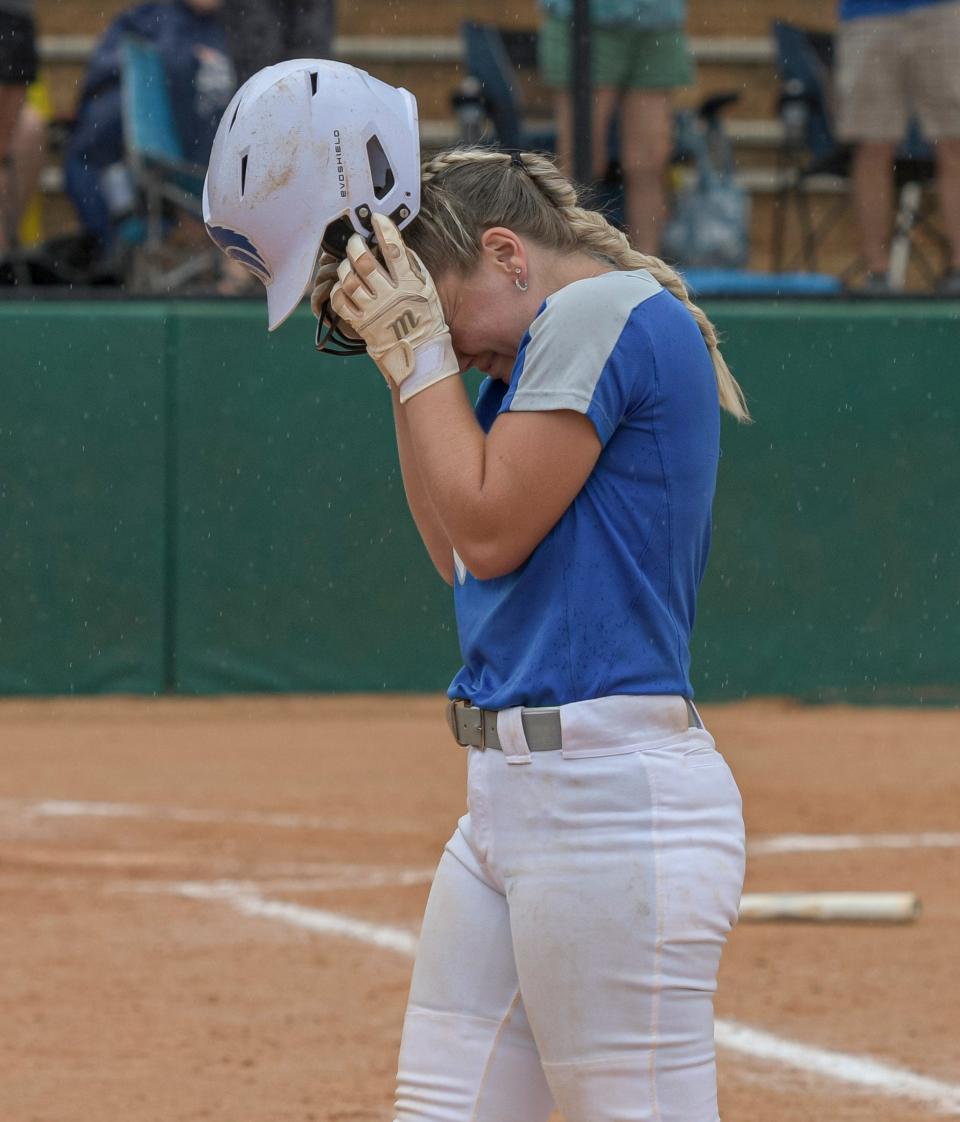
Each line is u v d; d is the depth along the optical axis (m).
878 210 41.31
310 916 21.95
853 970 19.48
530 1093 8.59
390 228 8.29
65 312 37.66
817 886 23.83
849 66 40.81
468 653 8.39
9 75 40.94
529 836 8.01
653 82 40.38
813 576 39.12
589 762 7.92
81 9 48.38
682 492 8.04
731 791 8.28
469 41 41.19
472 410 8.41
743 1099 15.06
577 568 7.96
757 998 18.38
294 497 38.44
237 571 38.44
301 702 38.62
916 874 24.59
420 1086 8.56
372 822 28.03
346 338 9.23
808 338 38.69
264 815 28.53
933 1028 17.28
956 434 39.06
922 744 35.06
